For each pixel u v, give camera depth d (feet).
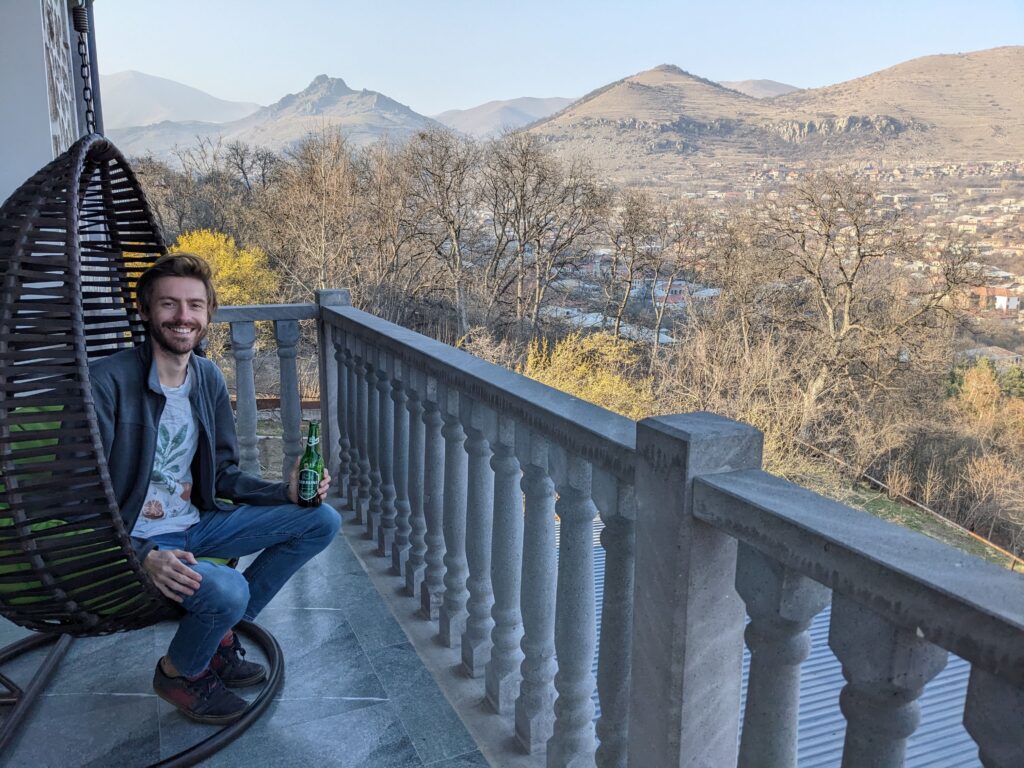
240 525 6.88
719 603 4.06
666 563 4.06
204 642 6.20
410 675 7.35
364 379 10.19
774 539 3.30
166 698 6.56
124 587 5.56
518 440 5.91
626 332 70.38
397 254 84.58
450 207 82.74
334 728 6.59
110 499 5.18
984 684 2.53
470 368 6.76
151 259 8.27
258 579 7.13
